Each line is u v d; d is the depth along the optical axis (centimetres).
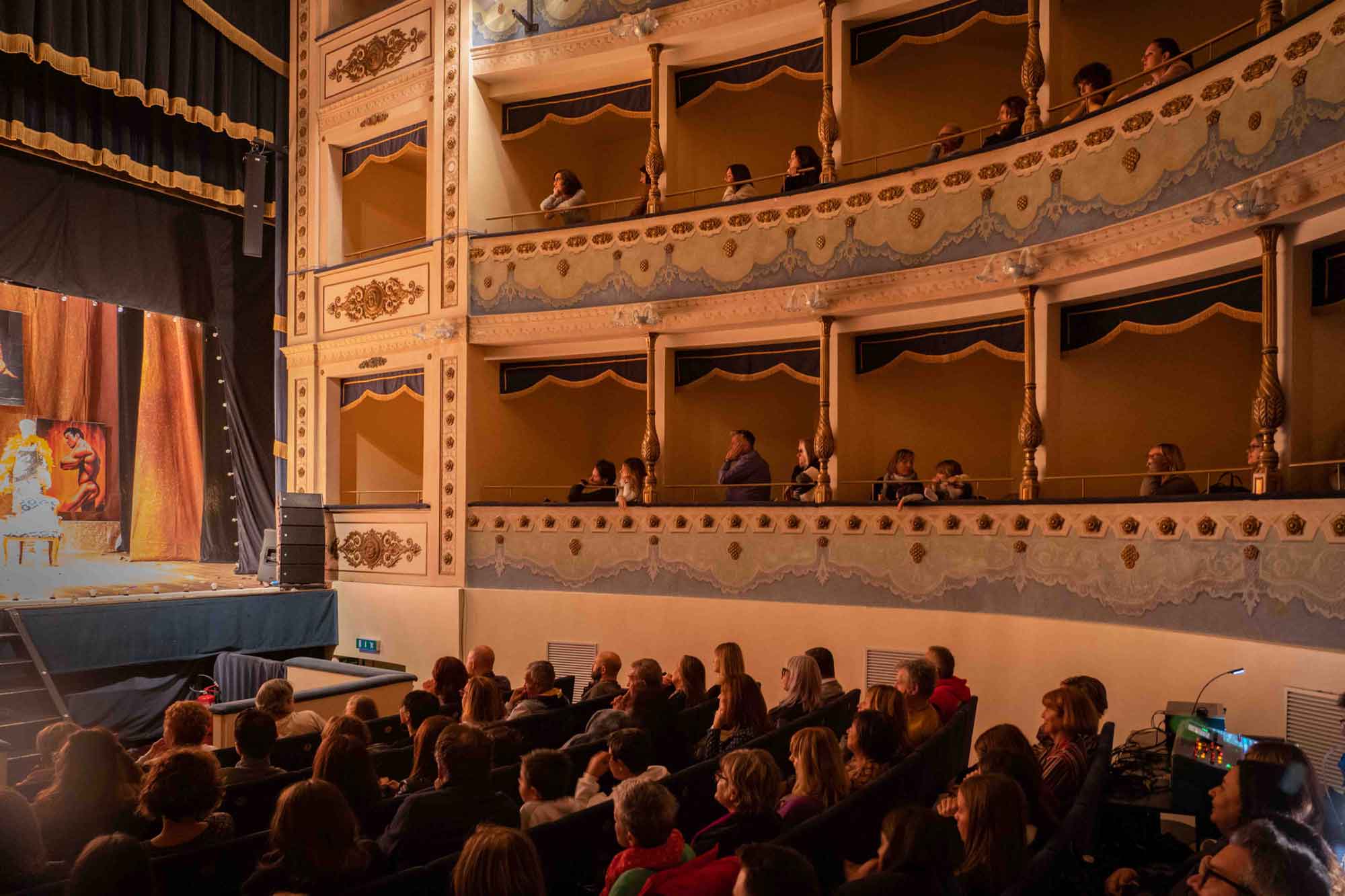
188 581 1482
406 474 1695
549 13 1391
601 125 1602
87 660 1203
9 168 1355
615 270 1323
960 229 1083
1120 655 879
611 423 1625
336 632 1493
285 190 1645
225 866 439
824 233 1181
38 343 1522
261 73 1599
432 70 1468
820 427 1182
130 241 1497
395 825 445
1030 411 1023
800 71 1266
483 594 1365
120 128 1440
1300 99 764
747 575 1191
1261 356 1033
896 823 329
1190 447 1048
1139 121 924
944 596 1046
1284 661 727
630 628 1259
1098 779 494
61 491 1537
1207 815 554
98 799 475
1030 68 1052
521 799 574
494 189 1459
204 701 1282
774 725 700
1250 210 784
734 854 428
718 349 1308
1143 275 941
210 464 1680
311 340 1592
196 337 1708
